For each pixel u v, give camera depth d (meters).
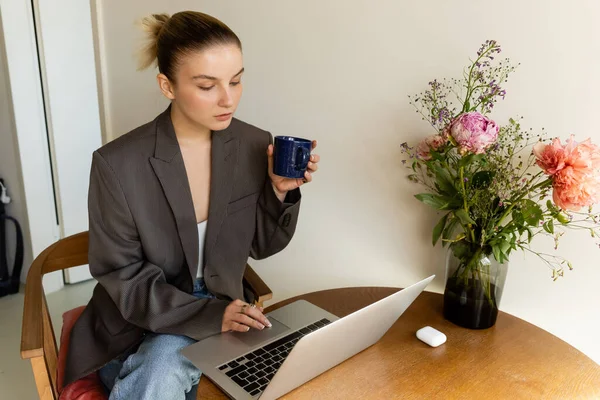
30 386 2.05
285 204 1.31
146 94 1.96
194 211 1.28
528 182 1.10
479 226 1.16
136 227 1.25
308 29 1.48
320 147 1.54
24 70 2.50
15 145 2.58
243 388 0.95
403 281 1.48
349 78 1.43
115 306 1.33
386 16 1.33
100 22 2.04
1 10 2.38
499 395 0.96
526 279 1.29
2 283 2.76
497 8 1.18
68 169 2.74
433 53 1.28
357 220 1.52
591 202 0.98
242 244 1.38
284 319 1.21
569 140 1.01
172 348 1.16
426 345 1.12
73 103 2.69
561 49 1.13
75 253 1.52
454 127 1.07
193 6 1.74
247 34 1.61
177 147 1.25
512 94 1.21
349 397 0.94
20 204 2.70
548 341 1.16
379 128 1.41
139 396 1.11
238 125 1.38
